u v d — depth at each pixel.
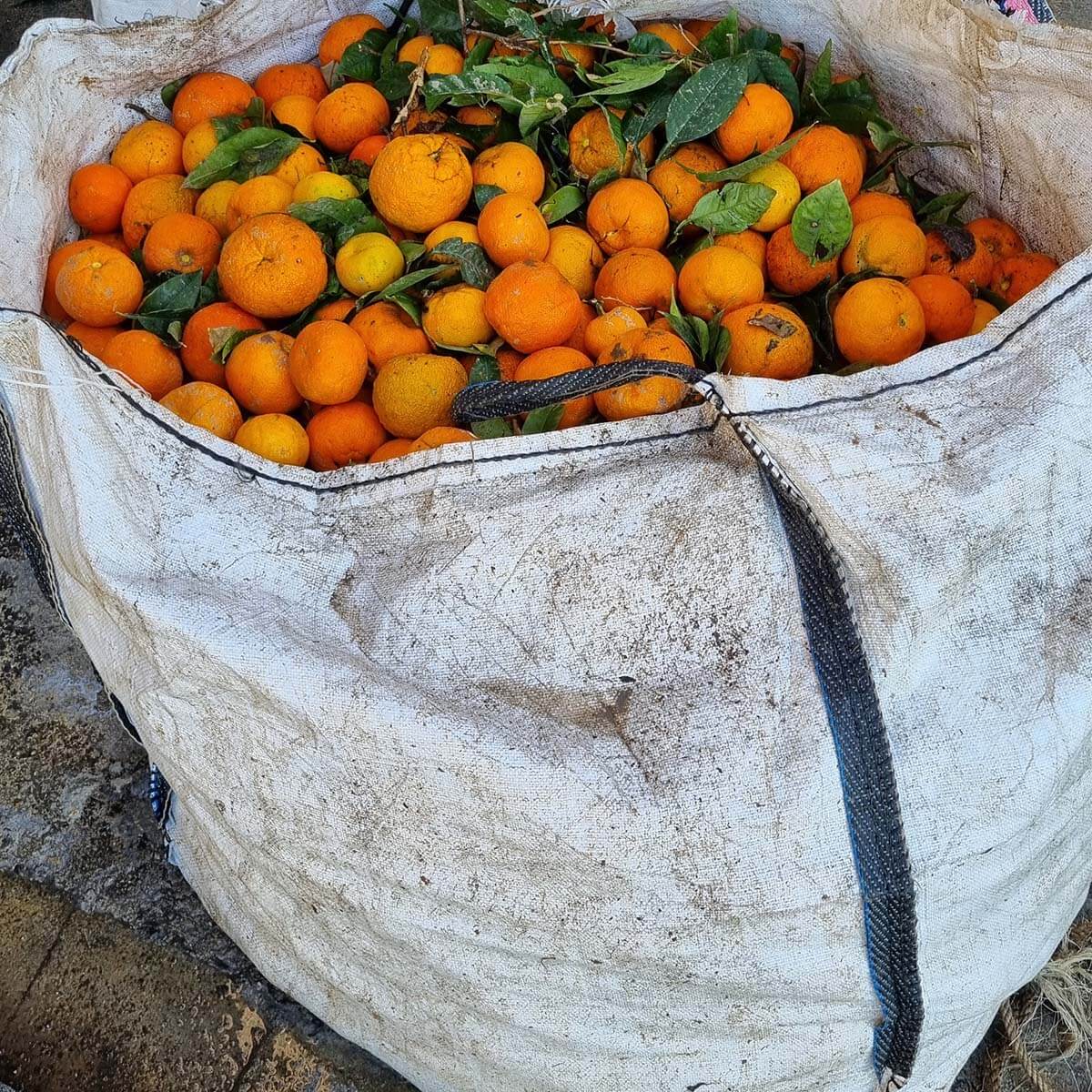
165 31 1.49
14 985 1.46
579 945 0.98
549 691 0.98
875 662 0.94
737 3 1.46
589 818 0.91
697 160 1.38
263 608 1.02
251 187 1.38
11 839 1.57
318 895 1.07
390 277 1.31
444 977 1.07
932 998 1.06
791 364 1.19
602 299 1.31
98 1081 1.39
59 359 1.03
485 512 1.02
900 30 1.36
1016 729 0.98
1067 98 1.27
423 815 0.96
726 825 0.91
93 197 1.45
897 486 0.95
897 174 1.47
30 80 1.39
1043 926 1.16
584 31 1.49
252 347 1.26
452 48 1.48
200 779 1.08
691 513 0.99
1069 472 1.00
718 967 0.97
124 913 1.50
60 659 1.71
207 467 1.06
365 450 1.28
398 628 1.01
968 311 1.30
